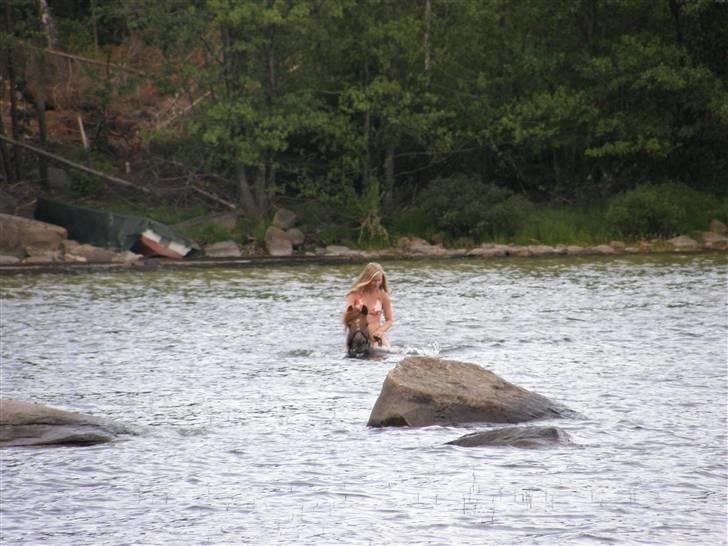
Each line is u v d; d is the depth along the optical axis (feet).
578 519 117.80
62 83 597.93
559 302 322.14
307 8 544.62
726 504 122.62
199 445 153.89
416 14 588.91
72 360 230.68
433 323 278.26
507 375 204.13
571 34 609.42
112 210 577.43
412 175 633.61
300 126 563.07
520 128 571.69
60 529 117.50
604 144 599.98
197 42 564.71
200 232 550.77
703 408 172.65
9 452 151.43
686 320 277.23
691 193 574.15
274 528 116.67
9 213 568.41
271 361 227.61
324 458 145.18
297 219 585.63
